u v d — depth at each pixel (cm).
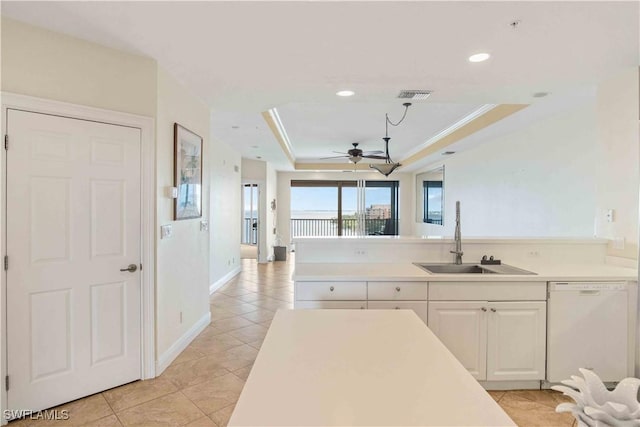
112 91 252
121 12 205
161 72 280
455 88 321
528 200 454
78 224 242
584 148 362
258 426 79
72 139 238
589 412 76
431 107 448
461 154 657
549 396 251
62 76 232
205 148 379
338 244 314
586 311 255
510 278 254
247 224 1116
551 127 411
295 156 877
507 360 255
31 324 225
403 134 612
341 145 724
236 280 640
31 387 225
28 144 221
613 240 299
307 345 127
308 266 295
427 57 258
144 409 235
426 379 102
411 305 255
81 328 244
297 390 95
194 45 245
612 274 259
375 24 213
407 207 1030
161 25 219
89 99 243
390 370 107
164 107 286
